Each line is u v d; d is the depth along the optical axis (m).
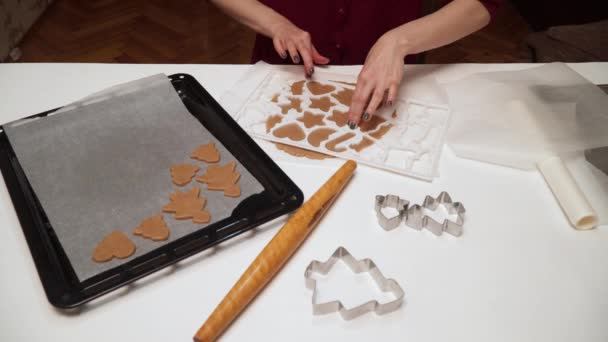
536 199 0.66
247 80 0.82
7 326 0.50
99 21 2.13
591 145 0.70
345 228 0.61
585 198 0.63
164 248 0.56
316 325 0.52
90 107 0.73
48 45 2.01
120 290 0.54
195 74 0.85
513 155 0.70
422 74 0.86
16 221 0.61
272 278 0.56
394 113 0.77
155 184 0.64
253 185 0.64
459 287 0.55
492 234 0.61
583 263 0.58
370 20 1.03
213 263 0.57
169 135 0.70
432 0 1.11
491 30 2.14
